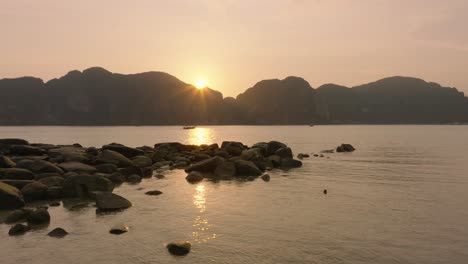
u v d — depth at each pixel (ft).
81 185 68.80
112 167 94.07
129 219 52.37
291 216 53.42
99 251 39.93
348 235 44.55
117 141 318.65
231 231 46.47
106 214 55.26
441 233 45.16
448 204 60.80
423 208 57.98
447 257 37.73
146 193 70.64
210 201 64.08
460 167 114.21
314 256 38.14
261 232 45.93
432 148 205.16
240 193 71.46
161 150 130.41
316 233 45.39
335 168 111.96
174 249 39.52
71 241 43.16
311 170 107.24
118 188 77.10
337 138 349.20
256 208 58.59
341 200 64.44
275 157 118.73
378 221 50.49
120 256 38.52
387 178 90.94
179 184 82.48
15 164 87.15
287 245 41.29
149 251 39.86
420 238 43.34
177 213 55.62
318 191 73.31
